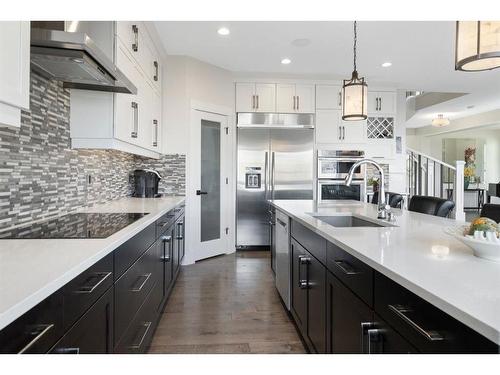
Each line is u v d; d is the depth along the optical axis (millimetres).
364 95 2648
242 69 4789
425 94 7609
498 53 1386
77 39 1567
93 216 2232
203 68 4492
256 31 3535
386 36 3615
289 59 4348
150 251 2199
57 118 2234
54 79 2096
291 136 5199
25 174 1879
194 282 3611
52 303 909
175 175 4301
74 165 2523
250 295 3230
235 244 5129
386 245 1377
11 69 1183
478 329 670
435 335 834
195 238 4430
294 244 2516
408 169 6742
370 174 5508
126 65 2561
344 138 5305
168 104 4277
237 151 5094
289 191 5211
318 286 1882
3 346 702
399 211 2684
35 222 1962
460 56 1503
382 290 1124
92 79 2074
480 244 1108
